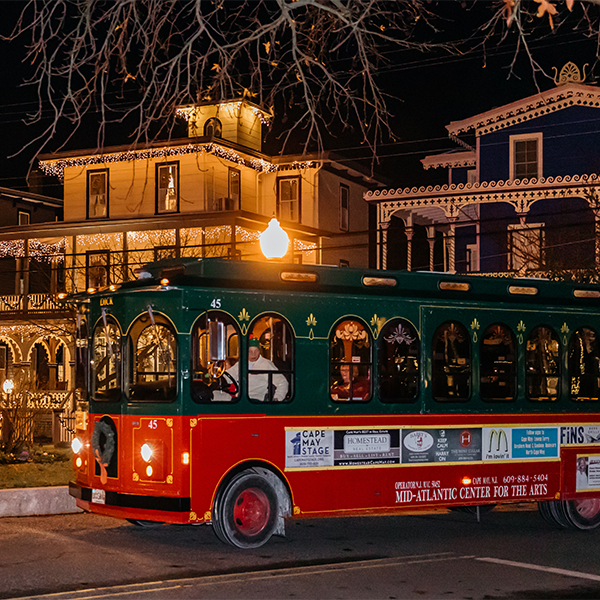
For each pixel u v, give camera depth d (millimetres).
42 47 7234
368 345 10352
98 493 9797
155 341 9641
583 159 27641
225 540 9375
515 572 8430
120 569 8352
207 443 9375
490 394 11023
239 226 28828
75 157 30844
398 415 10406
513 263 26672
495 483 10914
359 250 35219
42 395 27234
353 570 8445
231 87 8516
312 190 32094
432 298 10742
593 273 21328
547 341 11477
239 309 9734
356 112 8469
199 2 7348
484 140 28891
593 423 11664
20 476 14070
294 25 7500
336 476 9992
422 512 12820
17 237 31172
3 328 30000
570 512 11375
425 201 27078
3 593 7387
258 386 9711
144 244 30234
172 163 29969
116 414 9703
